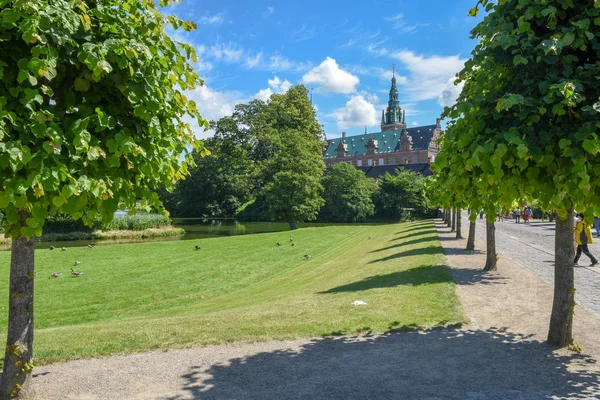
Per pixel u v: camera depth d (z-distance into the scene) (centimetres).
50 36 384
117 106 452
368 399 461
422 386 493
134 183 488
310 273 1761
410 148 12606
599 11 450
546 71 465
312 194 4806
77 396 486
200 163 6562
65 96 414
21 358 458
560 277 629
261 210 6241
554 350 611
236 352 620
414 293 948
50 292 1559
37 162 359
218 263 2184
